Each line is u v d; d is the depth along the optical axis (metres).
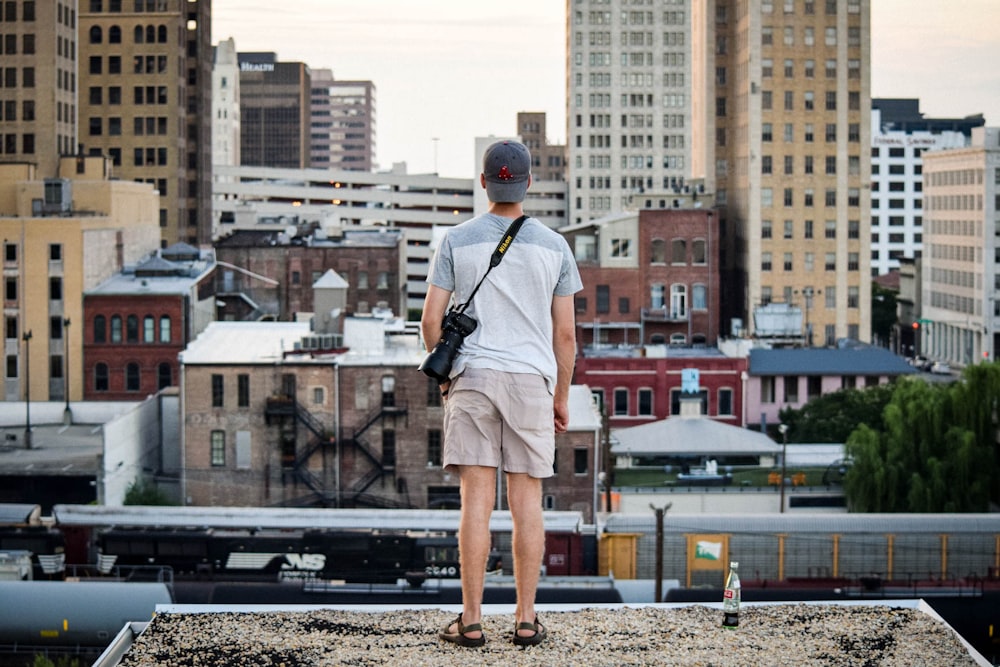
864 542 72.00
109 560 73.19
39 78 157.62
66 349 116.00
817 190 177.62
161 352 115.75
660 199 189.50
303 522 74.50
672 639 13.43
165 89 186.88
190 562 73.06
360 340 94.69
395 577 72.00
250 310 137.62
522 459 13.15
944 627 13.80
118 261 126.12
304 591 58.31
